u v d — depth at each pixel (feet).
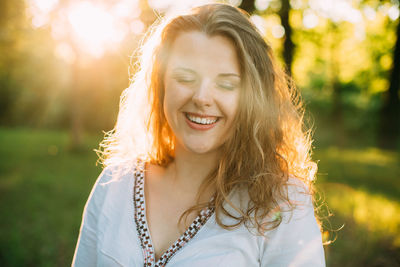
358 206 17.35
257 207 3.72
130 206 4.27
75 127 40.93
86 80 56.03
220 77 3.69
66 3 35.35
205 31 3.70
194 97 3.64
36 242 14.56
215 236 3.75
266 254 3.67
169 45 3.95
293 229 3.61
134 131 5.03
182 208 4.14
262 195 3.74
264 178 3.81
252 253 3.68
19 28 36.58
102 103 60.44
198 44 3.68
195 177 4.19
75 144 40.78
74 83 41.09
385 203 18.72
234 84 3.74
